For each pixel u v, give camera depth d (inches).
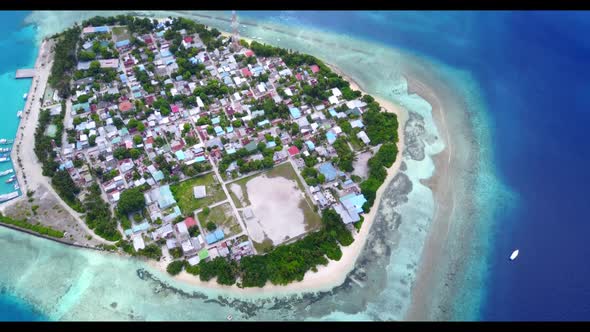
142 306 3629.4
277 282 3752.5
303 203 4340.6
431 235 4183.1
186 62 5629.9
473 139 5147.6
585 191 4626.0
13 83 5492.1
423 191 4537.4
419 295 3779.5
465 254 4062.5
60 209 4215.1
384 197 4448.8
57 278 3784.5
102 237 4020.7
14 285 3742.6
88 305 3631.9
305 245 3964.1
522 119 5423.2
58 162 4542.3
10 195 4288.9
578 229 4291.3
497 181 4694.9
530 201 4517.7
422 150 4963.1
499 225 4301.2
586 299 3799.2
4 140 4820.4
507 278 3905.0
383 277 3865.7
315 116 5137.8
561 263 4028.1
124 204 4104.3
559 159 4953.3
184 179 4500.5
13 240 4020.7
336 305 3678.6
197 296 3681.1
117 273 3811.5
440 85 5871.1
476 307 3725.4
